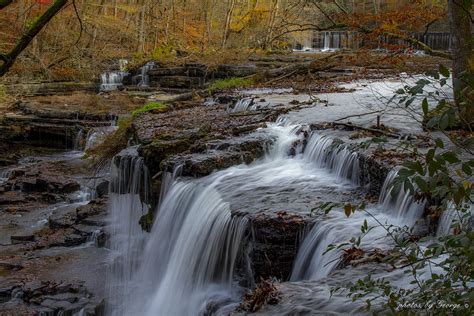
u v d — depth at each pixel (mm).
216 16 45062
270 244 7211
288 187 8828
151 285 9531
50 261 11172
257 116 13953
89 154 19375
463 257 3389
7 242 12758
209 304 7434
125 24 39406
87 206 14102
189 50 38375
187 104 18453
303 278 6871
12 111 24500
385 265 5496
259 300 5180
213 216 8391
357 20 12711
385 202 7414
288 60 30688
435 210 6047
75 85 29891
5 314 9016
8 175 18828
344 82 21047
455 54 8500
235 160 10312
